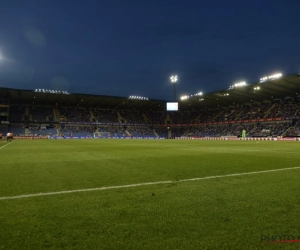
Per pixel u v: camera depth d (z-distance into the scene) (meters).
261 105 85.06
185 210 5.00
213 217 4.61
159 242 3.62
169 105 89.00
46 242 3.64
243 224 4.28
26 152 20.47
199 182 7.83
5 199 5.87
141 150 22.91
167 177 8.71
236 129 83.75
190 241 3.66
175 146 30.45
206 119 97.12
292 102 76.00
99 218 4.56
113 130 96.44
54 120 88.19
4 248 3.47
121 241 3.66
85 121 92.88
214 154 18.34
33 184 7.59
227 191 6.59
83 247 3.49
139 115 106.75
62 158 15.46
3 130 78.50
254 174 9.33
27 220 4.48
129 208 5.13
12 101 84.94
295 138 58.22
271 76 57.09
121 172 9.84
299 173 9.57
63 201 5.68
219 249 3.44
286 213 4.82
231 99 84.00
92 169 10.68
